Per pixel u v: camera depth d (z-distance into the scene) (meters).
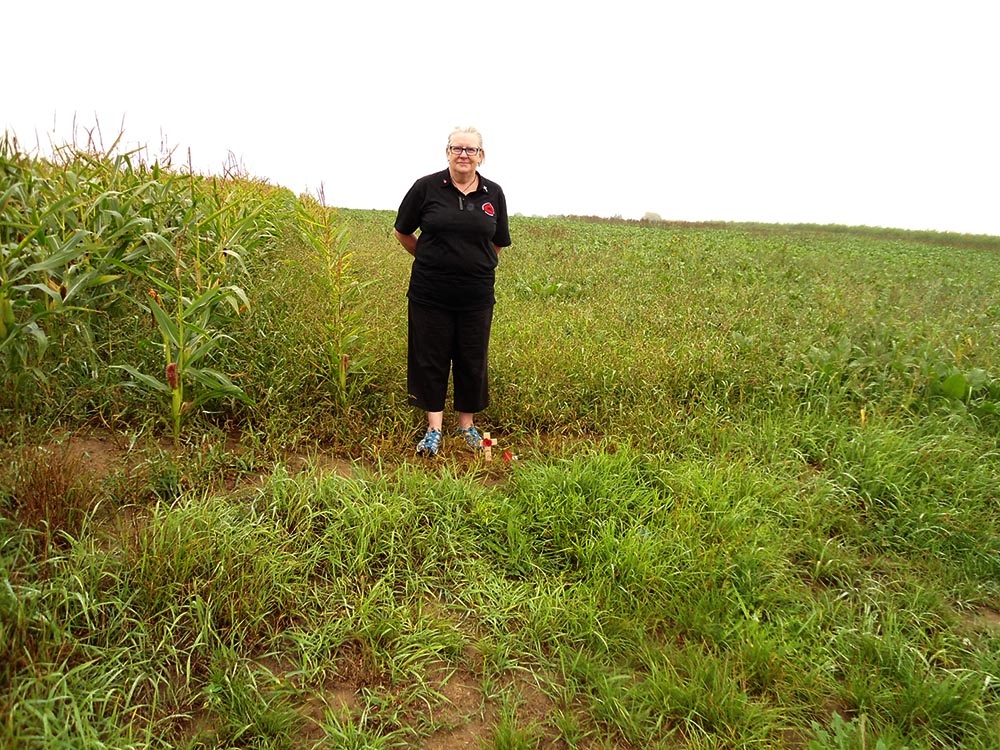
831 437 3.80
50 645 1.82
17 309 3.63
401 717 1.89
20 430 2.93
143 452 2.97
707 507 3.02
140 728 1.72
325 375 3.93
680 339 5.44
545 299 7.51
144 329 4.00
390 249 9.98
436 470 3.28
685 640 2.24
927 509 3.09
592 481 3.07
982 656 2.20
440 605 2.37
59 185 4.27
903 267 13.50
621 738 1.88
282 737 1.75
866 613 2.39
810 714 1.99
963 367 4.94
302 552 2.44
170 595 2.07
